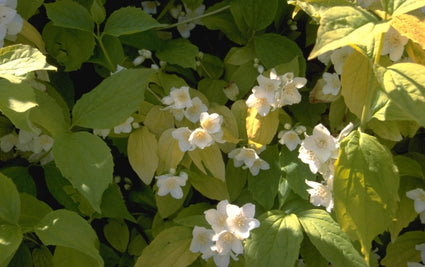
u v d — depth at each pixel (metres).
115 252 0.57
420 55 0.45
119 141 0.54
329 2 0.43
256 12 0.57
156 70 0.53
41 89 0.51
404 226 0.51
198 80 0.60
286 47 0.56
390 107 0.44
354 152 0.41
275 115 0.51
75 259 0.48
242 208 0.46
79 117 0.46
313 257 0.52
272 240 0.46
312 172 0.49
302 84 0.51
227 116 0.52
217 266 0.48
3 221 0.43
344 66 0.45
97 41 0.55
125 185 0.57
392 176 0.41
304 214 0.48
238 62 0.57
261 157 0.53
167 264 0.48
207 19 0.59
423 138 0.56
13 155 0.56
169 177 0.49
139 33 0.56
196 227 0.47
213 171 0.50
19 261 0.50
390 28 0.44
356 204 0.41
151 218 0.57
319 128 0.44
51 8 0.51
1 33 0.46
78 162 0.44
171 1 0.60
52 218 0.43
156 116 0.52
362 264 0.45
